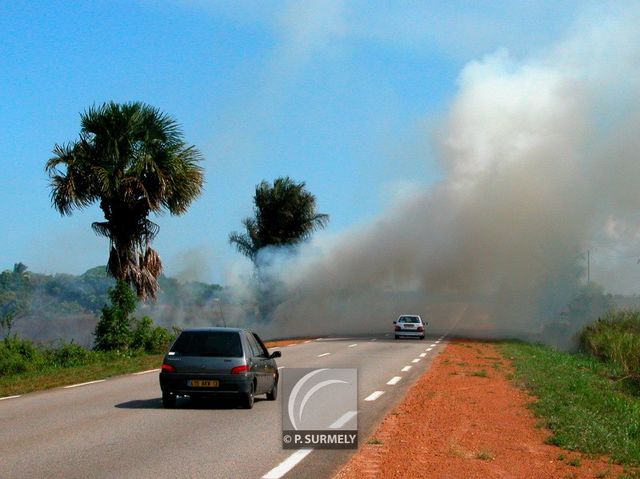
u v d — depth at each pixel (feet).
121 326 98.43
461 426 40.70
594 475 29.35
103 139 100.48
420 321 150.41
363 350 110.01
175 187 102.99
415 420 42.73
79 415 45.65
